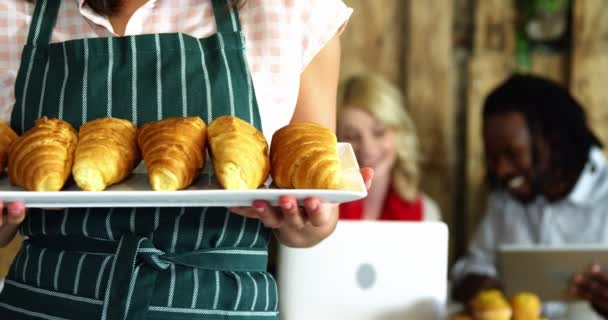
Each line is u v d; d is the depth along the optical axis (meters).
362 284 1.65
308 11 1.12
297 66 1.11
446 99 2.96
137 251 1.01
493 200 2.79
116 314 1.00
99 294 1.01
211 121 1.05
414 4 2.92
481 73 2.95
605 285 1.95
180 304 1.02
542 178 2.60
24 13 1.09
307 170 0.91
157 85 1.05
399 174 2.73
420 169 3.01
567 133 2.54
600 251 2.00
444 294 1.65
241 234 1.04
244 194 0.88
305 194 0.89
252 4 1.10
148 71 1.05
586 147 2.57
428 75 2.95
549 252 2.00
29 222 1.07
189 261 1.02
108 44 1.05
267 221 0.96
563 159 2.57
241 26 1.09
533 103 2.52
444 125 2.98
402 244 1.65
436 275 1.65
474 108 2.97
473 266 2.72
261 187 0.96
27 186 0.90
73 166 0.90
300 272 1.65
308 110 1.15
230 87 1.06
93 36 1.08
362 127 2.68
